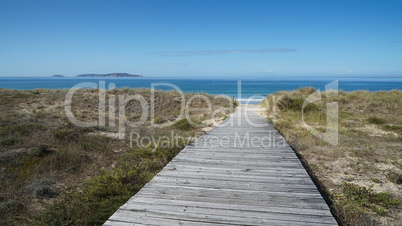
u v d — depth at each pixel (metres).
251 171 4.77
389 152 6.80
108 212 3.93
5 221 3.99
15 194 4.83
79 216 4.13
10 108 12.51
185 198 3.58
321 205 3.37
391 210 3.91
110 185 4.93
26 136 7.87
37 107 13.24
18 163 6.05
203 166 5.08
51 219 4.02
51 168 6.02
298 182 4.20
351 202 4.03
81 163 6.44
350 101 15.59
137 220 2.97
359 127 10.17
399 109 12.96
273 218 3.02
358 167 5.80
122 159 6.79
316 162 6.22
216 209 3.25
